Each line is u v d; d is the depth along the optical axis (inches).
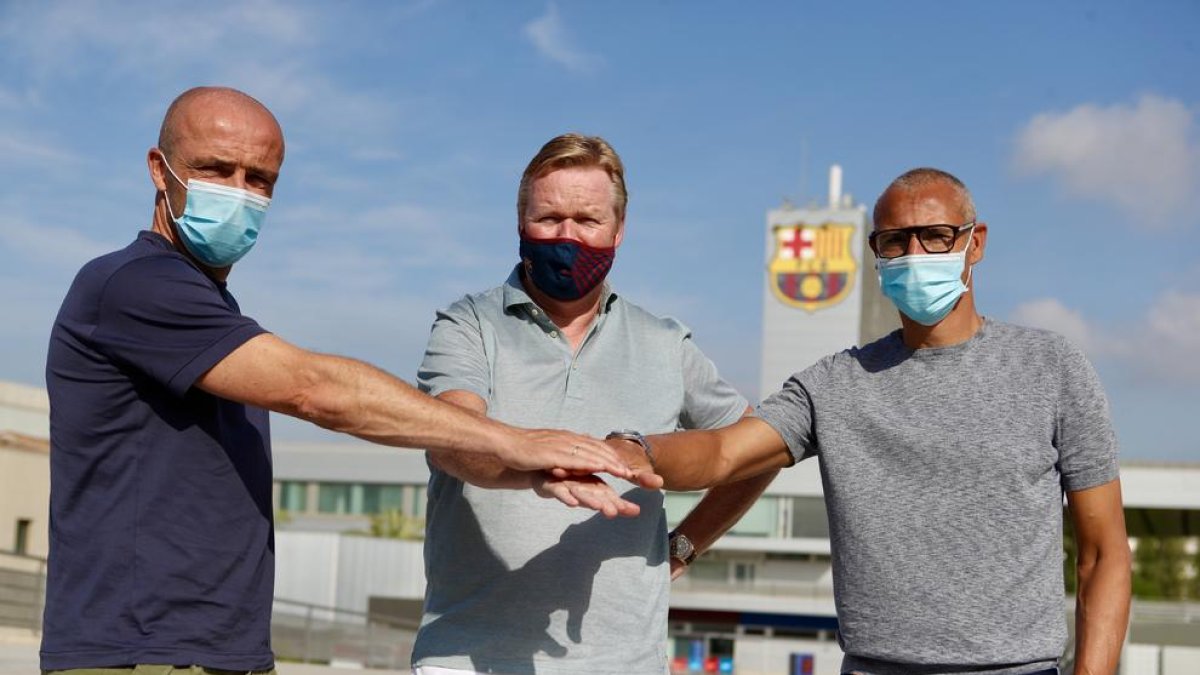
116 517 147.9
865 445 176.1
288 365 147.5
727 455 178.2
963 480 169.9
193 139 153.9
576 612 169.6
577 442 157.3
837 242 3321.9
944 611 167.6
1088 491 171.3
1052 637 166.4
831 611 2399.1
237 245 157.1
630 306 188.1
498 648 168.1
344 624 1043.3
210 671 148.9
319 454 2847.0
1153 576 3097.9
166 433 149.8
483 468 158.6
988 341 175.8
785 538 2477.9
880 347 181.2
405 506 2807.6
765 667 2337.6
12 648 641.0
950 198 174.2
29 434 1460.4
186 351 146.5
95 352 148.5
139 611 146.2
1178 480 2354.8
